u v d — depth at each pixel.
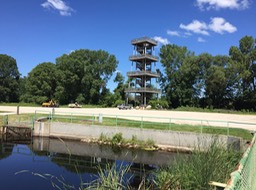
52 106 72.44
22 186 12.57
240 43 81.00
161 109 71.44
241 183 2.74
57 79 92.88
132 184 9.51
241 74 76.56
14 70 105.81
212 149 7.67
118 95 86.62
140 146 23.11
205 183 6.43
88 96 96.56
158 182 8.41
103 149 23.33
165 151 22.44
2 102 97.62
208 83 80.00
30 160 18.89
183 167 7.99
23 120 31.78
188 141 21.66
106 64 101.12
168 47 92.81
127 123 27.97
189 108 72.31
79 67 93.75
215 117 40.16
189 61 86.00
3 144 26.05
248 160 3.61
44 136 29.12
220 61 84.06
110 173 6.64
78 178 13.90
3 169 16.03
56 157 20.05
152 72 77.81
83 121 29.89
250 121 33.75
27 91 96.50
